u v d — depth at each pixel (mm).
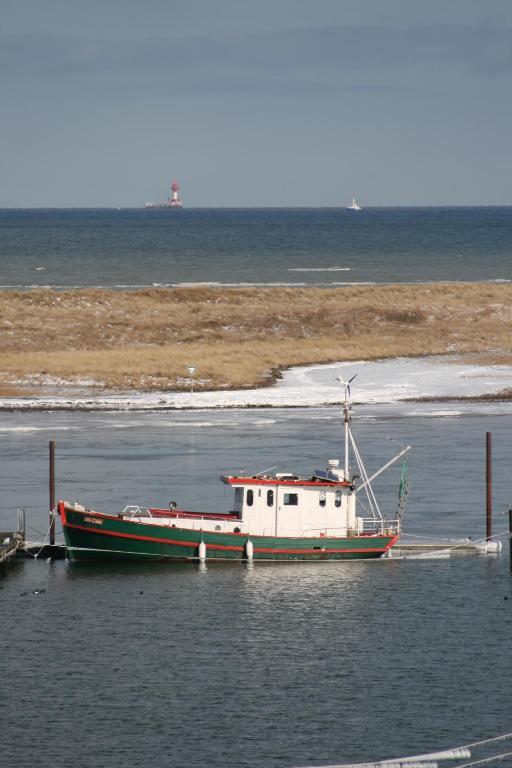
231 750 107438
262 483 156750
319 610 139875
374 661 125750
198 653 127625
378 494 184625
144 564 156500
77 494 181250
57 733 110438
